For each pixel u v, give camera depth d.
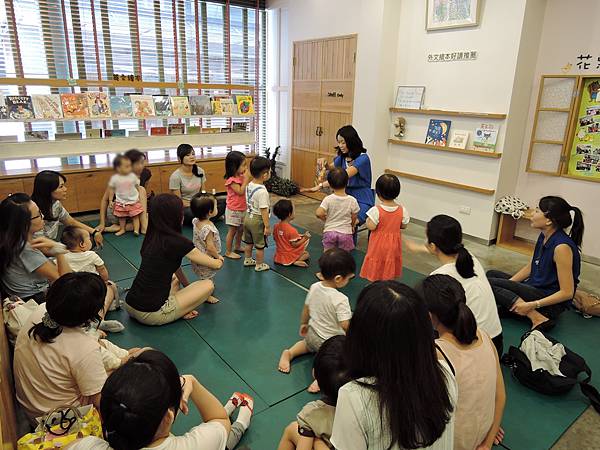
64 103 4.41
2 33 4.55
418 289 1.46
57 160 4.22
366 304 0.96
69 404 1.59
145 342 2.48
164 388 1.02
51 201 3.15
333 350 1.49
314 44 5.77
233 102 5.76
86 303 1.51
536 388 2.18
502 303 2.76
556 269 2.64
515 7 3.82
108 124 4.86
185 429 1.83
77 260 2.56
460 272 1.99
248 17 6.36
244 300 3.01
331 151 5.80
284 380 2.18
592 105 3.78
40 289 2.27
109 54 5.26
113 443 1.00
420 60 4.68
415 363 0.93
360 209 3.83
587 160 3.89
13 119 4.15
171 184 4.41
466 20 4.15
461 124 4.44
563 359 2.26
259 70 6.68
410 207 5.08
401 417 0.93
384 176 2.96
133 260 3.61
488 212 4.33
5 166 4.27
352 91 5.29
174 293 2.80
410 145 4.89
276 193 6.32
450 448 1.06
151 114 4.93
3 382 1.41
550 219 2.62
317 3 5.61
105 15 5.12
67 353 1.54
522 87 4.03
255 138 6.67
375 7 4.76
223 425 1.36
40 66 4.84
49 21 4.78
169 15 5.62
